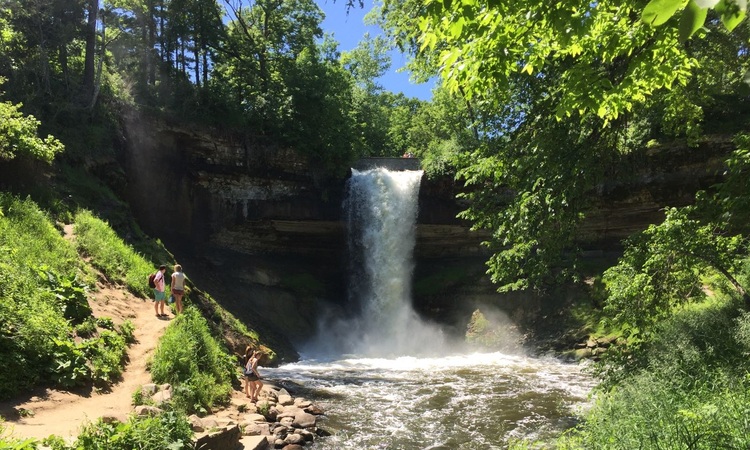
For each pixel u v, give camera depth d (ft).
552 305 81.56
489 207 41.19
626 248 36.11
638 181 80.69
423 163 98.99
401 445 35.53
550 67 36.19
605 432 21.38
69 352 31.94
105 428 22.65
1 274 34.12
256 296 86.38
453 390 52.49
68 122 70.79
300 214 97.81
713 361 28.53
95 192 65.31
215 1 107.65
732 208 27.91
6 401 26.35
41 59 73.82
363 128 167.53
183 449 24.45
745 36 36.24
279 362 67.46
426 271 100.68
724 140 74.28
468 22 18.10
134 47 97.60
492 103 37.93
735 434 16.89
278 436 34.86
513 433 38.09
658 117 45.14
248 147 93.66
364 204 101.24
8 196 48.39
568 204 34.09
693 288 34.50
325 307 93.86
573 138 34.12
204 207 90.79
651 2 6.37
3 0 72.23
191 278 76.43
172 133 85.35
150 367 36.24
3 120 53.11
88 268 48.67
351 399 47.98
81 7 79.10
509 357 77.05
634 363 32.89
